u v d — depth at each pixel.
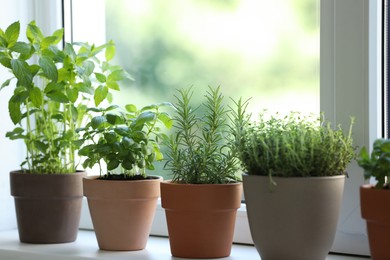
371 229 1.43
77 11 2.20
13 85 2.15
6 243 1.92
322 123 1.68
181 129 1.91
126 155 1.75
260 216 1.51
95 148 1.77
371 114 1.65
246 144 1.59
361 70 1.65
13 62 1.75
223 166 1.72
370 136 1.65
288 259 1.50
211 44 2.04
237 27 2.00
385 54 1.68
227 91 2.01
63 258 1.75
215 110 1.72
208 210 1.64
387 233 1.40
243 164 1.59
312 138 1.50
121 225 1.77
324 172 1.52
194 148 1.79
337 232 1.72
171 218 1.69
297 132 1.56
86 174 1.96
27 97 1.86
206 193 1.63
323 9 1.71
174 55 2.11
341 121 1.68
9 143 2.15
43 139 1.94
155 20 2.14
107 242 1.79
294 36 1.90
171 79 2.11
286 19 1.91
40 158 1.98
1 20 2.09
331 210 1.51
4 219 2.14
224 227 1.67
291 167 1.49
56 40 1.92
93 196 1.77
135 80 2.17
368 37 1.64
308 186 1.47
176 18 2.10
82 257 1.72
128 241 1.78
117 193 1.75
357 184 1.67
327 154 1.50
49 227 1.89
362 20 1.64
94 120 1.78
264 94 1.95
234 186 1.67
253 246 1.84
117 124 1.82
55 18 2.15
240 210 1.86
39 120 1.96
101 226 1.79
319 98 1.76
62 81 1.84
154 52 2.14
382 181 1.41
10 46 1.81
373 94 1.64
